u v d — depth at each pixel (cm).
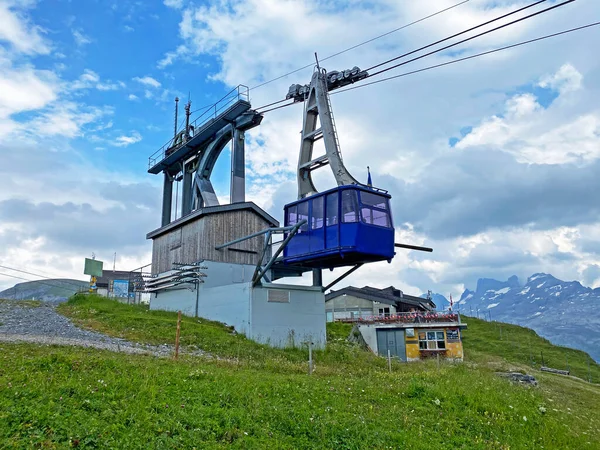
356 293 5544
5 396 744
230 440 735
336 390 1157
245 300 2305
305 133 2558
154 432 699
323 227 2023
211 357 1673
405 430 946
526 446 1009
